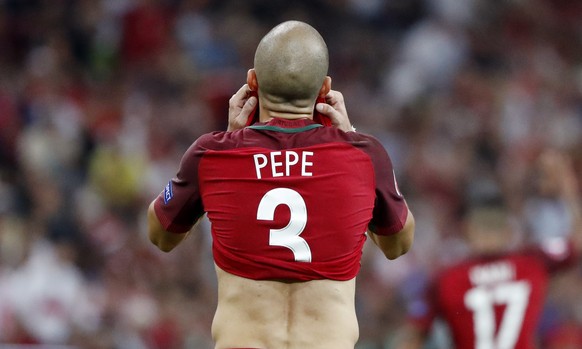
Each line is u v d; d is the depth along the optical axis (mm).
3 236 39531
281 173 15758
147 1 61781
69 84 56500
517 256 26875
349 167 15922
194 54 61594
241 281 15648
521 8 71375
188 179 16078
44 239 42281
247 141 15969
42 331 38188
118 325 39750
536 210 54000
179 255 44469
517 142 61969
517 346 26312
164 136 54312
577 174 60656
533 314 26531
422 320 26953
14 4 60312
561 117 65188
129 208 49000
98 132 51938
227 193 15766
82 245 43656
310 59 16000
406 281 45750
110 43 60062
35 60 58156
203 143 16125
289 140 15977
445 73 65875
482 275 26688
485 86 65375
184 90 58406
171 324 40938
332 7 67375
